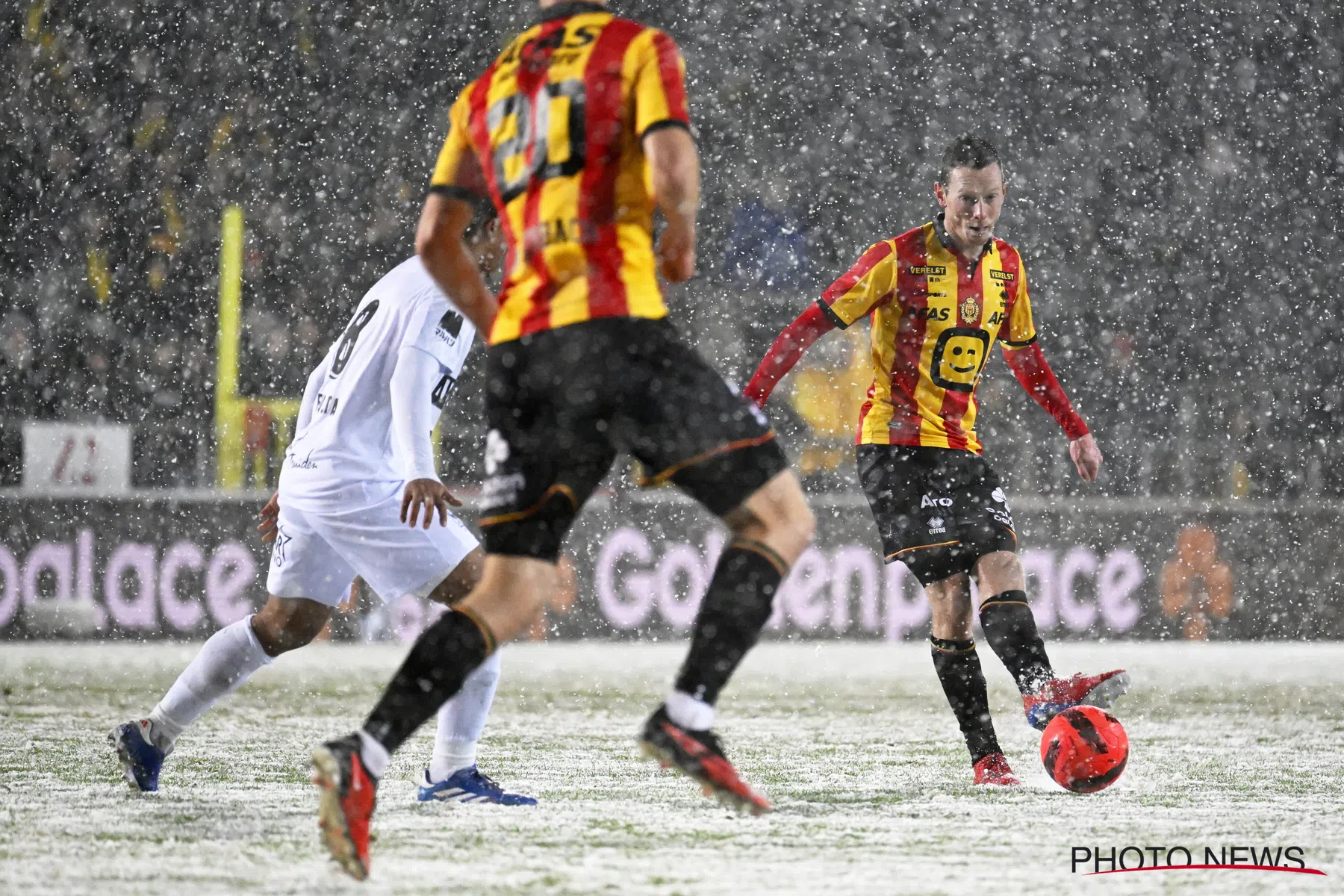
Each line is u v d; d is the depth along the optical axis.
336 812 8.45
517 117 9.66
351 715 21.41
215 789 13.28
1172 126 58.97
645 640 35.56
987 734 14.44
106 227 52.34
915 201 58.97
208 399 50.78
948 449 15.46
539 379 9.30
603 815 11.88
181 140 53.88
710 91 58.50
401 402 12.54
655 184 9.20
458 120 10.27
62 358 50.28
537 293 9.40
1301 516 38.22
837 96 58.88
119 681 26.09
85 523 33.91
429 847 10.24
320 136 54.88
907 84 59.34
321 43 55.31
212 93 54.47
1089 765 13.10
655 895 8.57
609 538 35.53
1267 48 59.19
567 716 21.39
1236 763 16.11
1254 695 25.27
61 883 8.84
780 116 58.69
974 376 15.73
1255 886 9.13
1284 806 12.66
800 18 59.00
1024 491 44.75
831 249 58.19
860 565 35.88
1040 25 58.84
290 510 13.33
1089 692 13.80
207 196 53.59
